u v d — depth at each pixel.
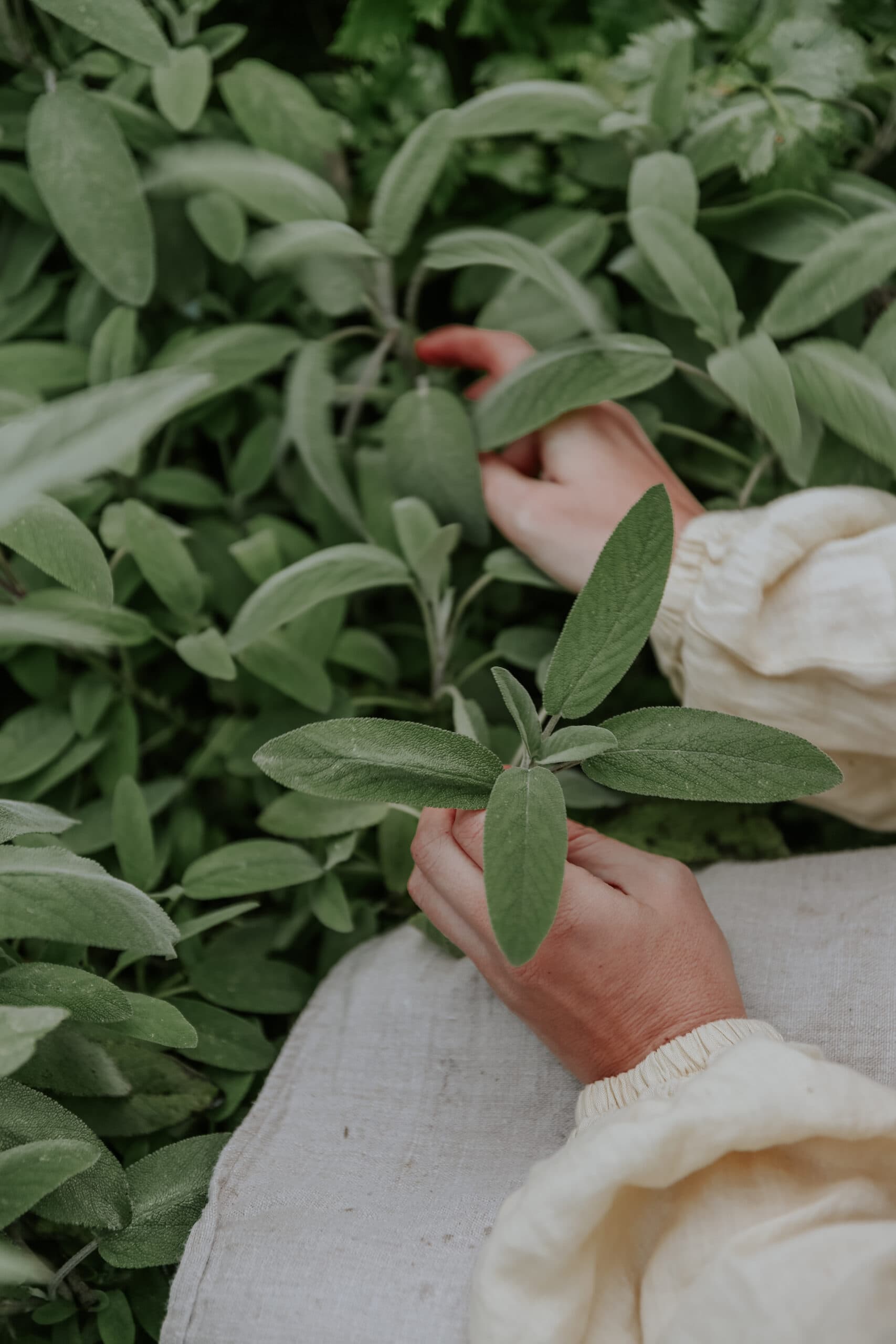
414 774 0.55
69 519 0.64
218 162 0.83
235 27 0.87
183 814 0.87
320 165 0.89
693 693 0.78
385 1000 0.74
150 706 0.94
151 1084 0.73
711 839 0.86
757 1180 0.52
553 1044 0.64
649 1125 0.51
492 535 0.95
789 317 0.81
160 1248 0.63
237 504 0.92
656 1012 0.61
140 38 0.73
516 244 0.82
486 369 0.88
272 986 0.81
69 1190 0.60
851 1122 0.50
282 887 0.86
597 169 0.91
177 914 0.84
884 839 0.93
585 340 0.82
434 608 0.86
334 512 0.91
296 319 0.98
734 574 0.71
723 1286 0.48
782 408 0.76
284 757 0.53
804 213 0.86
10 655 0.86
